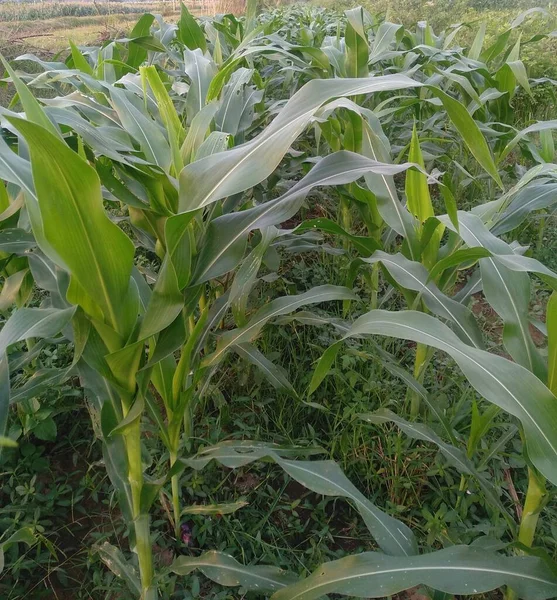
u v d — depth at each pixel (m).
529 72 4.96
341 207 3.21
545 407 1.02
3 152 1.04
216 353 1.58
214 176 1.07
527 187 2.21
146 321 1.08
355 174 1.24
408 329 1.15
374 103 4.16
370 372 2.18
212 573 1.35
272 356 2.19
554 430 1.01
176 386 1.42
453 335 1.14
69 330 1.34
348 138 2.59
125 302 1.07
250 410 2.19
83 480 1.86
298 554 1.68
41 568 1.65
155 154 1.53
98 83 2.14
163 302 1.09
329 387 2.22
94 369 1.22
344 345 2.26
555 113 5.00
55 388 2.07
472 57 4.13
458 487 1.75
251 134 3.13
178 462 1.33
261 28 3.01
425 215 1.85
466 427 1.92
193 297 1.37
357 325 1.23
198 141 1.59
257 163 1.03
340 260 3.04
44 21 8.32
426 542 1.62
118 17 8.39
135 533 1.37
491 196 3.53
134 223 1.59
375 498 1.82
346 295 1.64
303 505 1.86
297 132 1.00
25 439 2.01
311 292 1.66
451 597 1.23
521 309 1.35
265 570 1.35
